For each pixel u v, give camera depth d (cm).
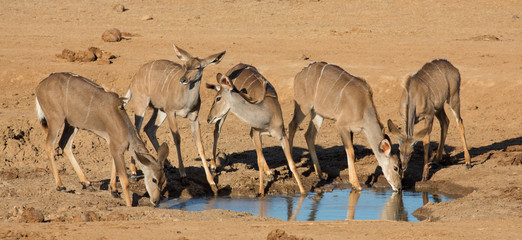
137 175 3881
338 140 4925
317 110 3941
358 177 4125
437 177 4003
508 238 2269
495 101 5672
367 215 3291
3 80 6303
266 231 2438
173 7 12219
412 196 3719
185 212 3017
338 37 8919
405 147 3678
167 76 3847
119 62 6938
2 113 5362
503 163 4106
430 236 2311
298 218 3241
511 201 3253
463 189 3741
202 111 5731
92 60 6925
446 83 4041
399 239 2275
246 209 3434
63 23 10388
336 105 3819
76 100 3275
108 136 3266
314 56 7394
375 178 4112
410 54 7469
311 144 4078
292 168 3772
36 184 3450
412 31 9500
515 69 6431
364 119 3756
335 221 2791
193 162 4275
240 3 12538
